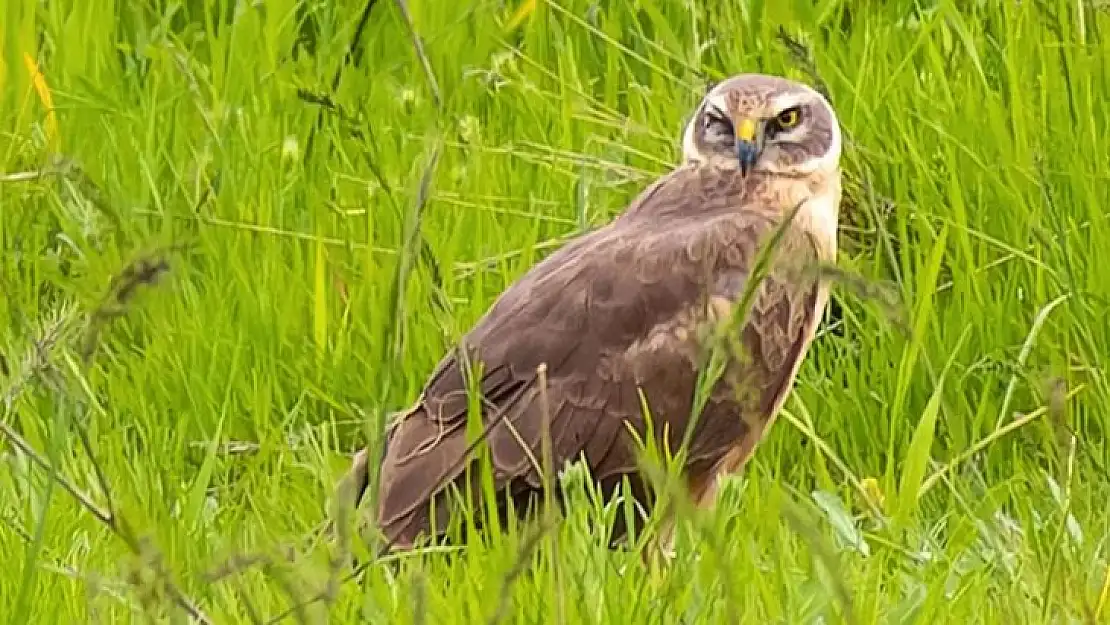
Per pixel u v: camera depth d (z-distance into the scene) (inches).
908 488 389.7
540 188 494.9
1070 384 430.0
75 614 329.7
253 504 372.5
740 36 538.9
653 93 525.0
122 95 543.2
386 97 538.6
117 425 414.6
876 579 338.6
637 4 549.3
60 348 402.9
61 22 559.8
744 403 305.4
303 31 588.4
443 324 415.2
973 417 428.8
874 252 475.8
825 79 514.9
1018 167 465.4
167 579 275.7
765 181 422.0
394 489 375.9
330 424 425.1
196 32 578.6
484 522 367.9
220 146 500.1
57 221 495.5
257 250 473.4
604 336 392.2
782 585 336.8
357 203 496.7
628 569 325.7
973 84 506.3
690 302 396.8
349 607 324.8
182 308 452.8
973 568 351.6
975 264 463.8
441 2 568.7
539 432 383.2
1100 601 331.0
